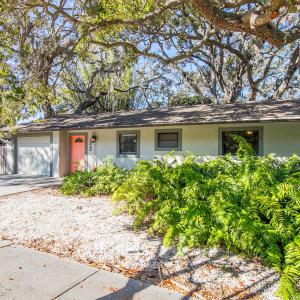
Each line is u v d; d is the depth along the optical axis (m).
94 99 20.33
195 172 5.55
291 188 4.08
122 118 12.47
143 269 3.55
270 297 2.90
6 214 6.31
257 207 4.09
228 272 3.44
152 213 5.30
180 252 3.81
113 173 8.99
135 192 5.34
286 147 9.27
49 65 8.47
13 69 8.05
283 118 8.20
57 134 13.66
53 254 4.01
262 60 16.83
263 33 5.79
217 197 4.29
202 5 5.46
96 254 4.00
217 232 3.91
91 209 6.68
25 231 5.05
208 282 3.22
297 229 3.63
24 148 15.05
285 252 3.39
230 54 18.03
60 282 3.20
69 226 5.30
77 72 18.86
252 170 4.94
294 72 15.91
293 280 2.85
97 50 13.87
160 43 14.11
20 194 9.04
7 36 7.72
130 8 8.28
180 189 5.21
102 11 7.37
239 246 3.79
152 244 4.34
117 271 3.51
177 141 11.08
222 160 6.08
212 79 19.52
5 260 3.79
